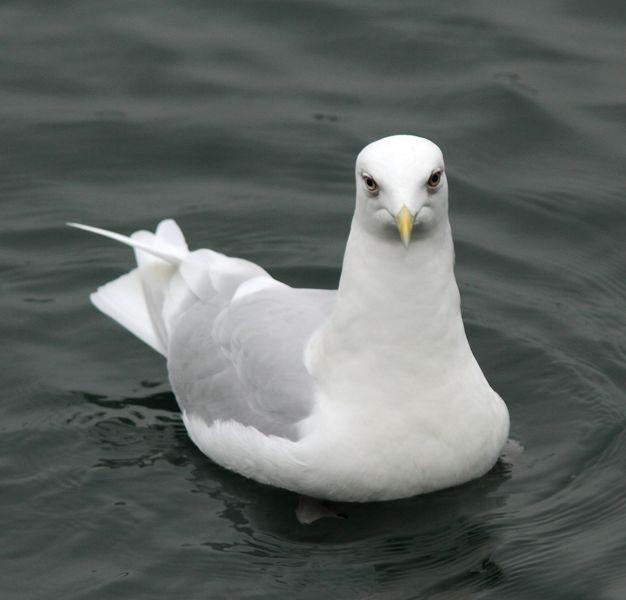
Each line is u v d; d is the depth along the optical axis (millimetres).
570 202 16984
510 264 16219
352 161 17594
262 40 19344
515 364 14844
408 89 18562
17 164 17625
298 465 12633
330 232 16797
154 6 19859
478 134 17906
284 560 12398
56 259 16359
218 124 18125
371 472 12570
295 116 18203
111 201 17203
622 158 17500
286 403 12789
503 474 13359
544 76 18625
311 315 13328
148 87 18641
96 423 14172
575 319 15445
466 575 12188
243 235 16766
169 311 14531
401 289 12031
